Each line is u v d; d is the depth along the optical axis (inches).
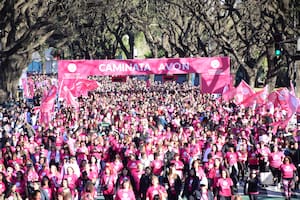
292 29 1704.0
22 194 768.3
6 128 1299.2
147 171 805.2
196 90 2812.5
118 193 708.0
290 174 892.6
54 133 1170.6
